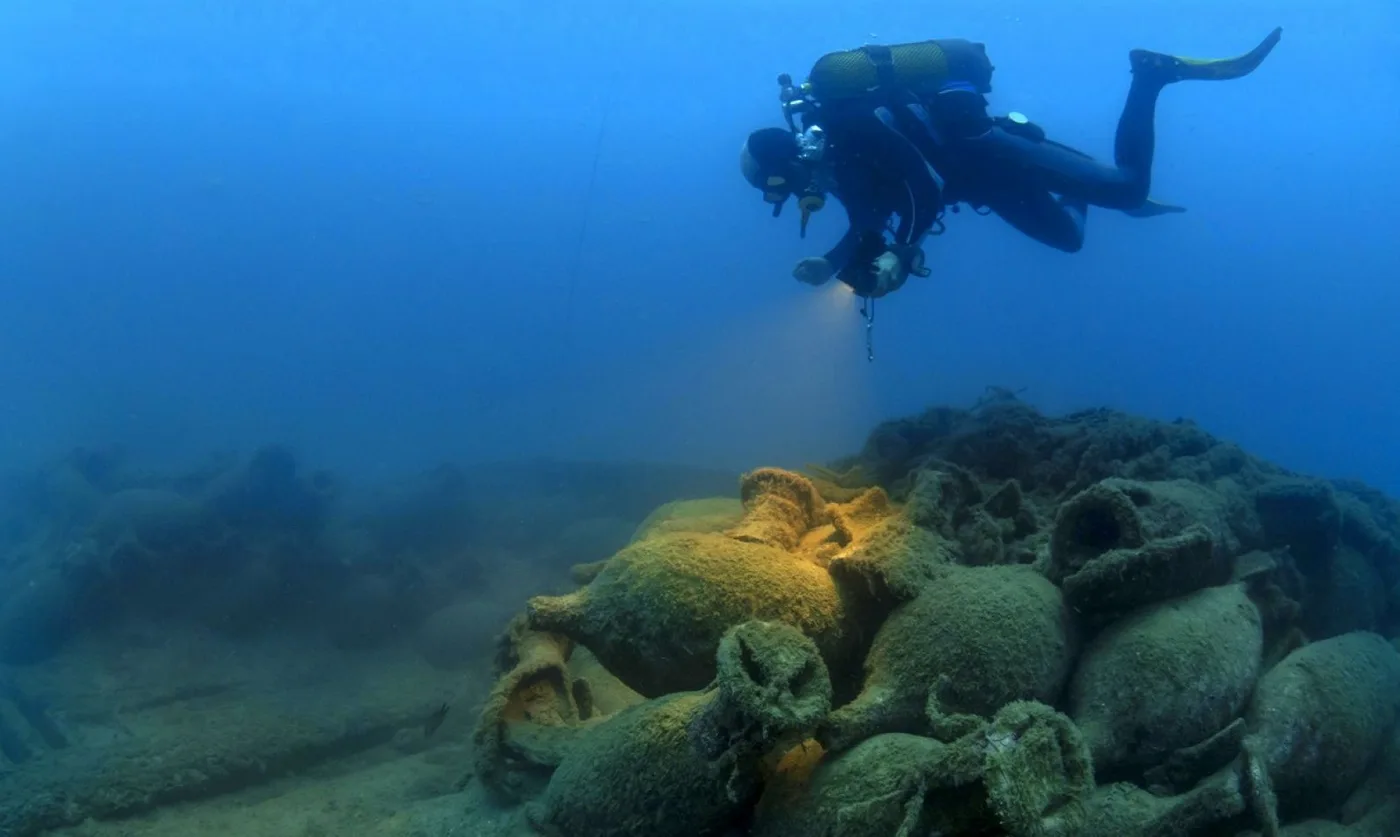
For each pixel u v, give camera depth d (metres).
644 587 3.66
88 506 10.63
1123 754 3.46
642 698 4.75
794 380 42.72
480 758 4.02
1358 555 5.52
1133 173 7.24
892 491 5.80
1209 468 5.55
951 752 2.49
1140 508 4.50
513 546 11.12
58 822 4.62
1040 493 5.63
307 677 7.73
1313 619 5.24
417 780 5.18
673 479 13.26
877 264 5.79
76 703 6.92
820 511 5.00
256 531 9.52
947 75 6.49
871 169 6.29
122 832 4.60
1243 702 3.63
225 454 11.79
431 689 7.16
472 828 3.81
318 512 10.10
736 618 3.56
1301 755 3.51
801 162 6.22
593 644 3.75
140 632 8.40
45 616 8.14
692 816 3.04
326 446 25.83
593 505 12.43
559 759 3.80
